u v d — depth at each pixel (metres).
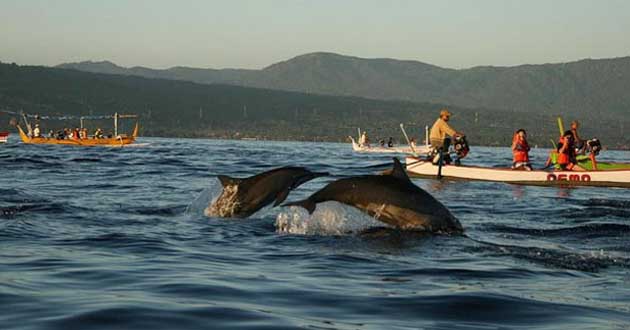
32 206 16.64
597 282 9.59
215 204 16.16
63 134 83.44
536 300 8.48
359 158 61.53
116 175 30.39
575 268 10.55
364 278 9.63
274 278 9.53
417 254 11.52
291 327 7.18
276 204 14.38
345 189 13.87
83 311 7.51
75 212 16.03
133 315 7.42
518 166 28.95
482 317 7.71
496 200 21.03
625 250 12.25
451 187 26.09
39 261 10.30
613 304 8.38
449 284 9.31
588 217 16.95
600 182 27.38
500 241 13.08
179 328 7.05
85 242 12.12
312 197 13.75
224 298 8.32
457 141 30.27
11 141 101.94
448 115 30.23
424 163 30.62
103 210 16.59
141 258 10.81
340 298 8.44
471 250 11.91
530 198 21.91
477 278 9.73
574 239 13.51
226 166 40.81
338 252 11.62
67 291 8.45
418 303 8.24
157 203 18.45
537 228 14.87
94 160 43.56
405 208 13.82
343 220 14.11
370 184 13.88
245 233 13.55
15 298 8.01
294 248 11.98
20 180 26.41
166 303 7.98
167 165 40.00
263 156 60.81
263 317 7.53
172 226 14.25
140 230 13.62
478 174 29.36
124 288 8.70
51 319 7.21
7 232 12.82
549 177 27.94
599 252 11.91
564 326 7.38
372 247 12.12
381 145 89.69
